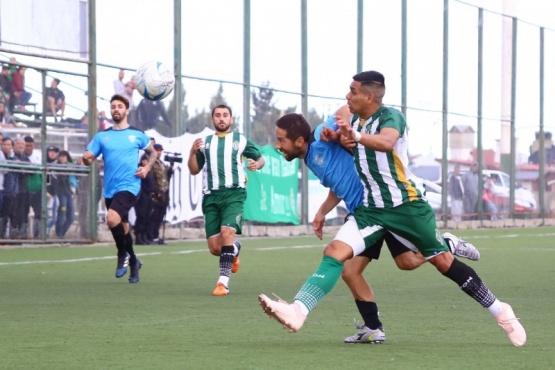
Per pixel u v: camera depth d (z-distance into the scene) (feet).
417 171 168.86
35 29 106.52
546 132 202.69
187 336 42.73
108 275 75.05
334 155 40.19
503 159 190.60
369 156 38.37
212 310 52.95
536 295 61.82
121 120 69.41
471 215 181.37
